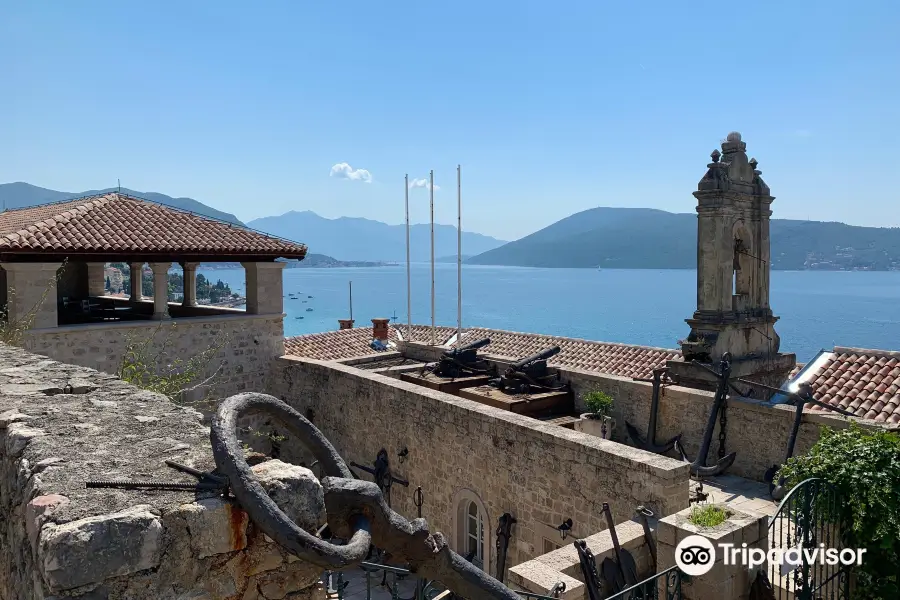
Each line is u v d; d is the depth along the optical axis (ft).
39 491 12.12
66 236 57.16
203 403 65.46
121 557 10.90
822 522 29.50
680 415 49.52
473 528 48.65
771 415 43.65
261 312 70.49
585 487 39.19
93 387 21.56
